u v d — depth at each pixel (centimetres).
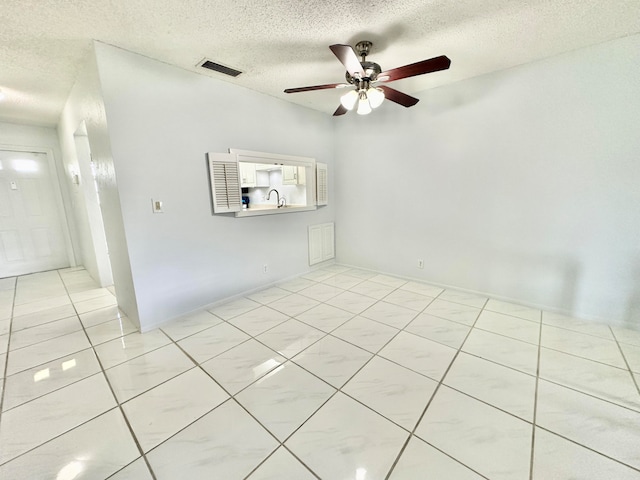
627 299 234
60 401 164
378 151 377
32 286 375
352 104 219
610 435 136
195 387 175
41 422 149
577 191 245
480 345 216
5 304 312
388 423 146
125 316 277
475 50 230
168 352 213
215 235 292
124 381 181
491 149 285
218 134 281
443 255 339
